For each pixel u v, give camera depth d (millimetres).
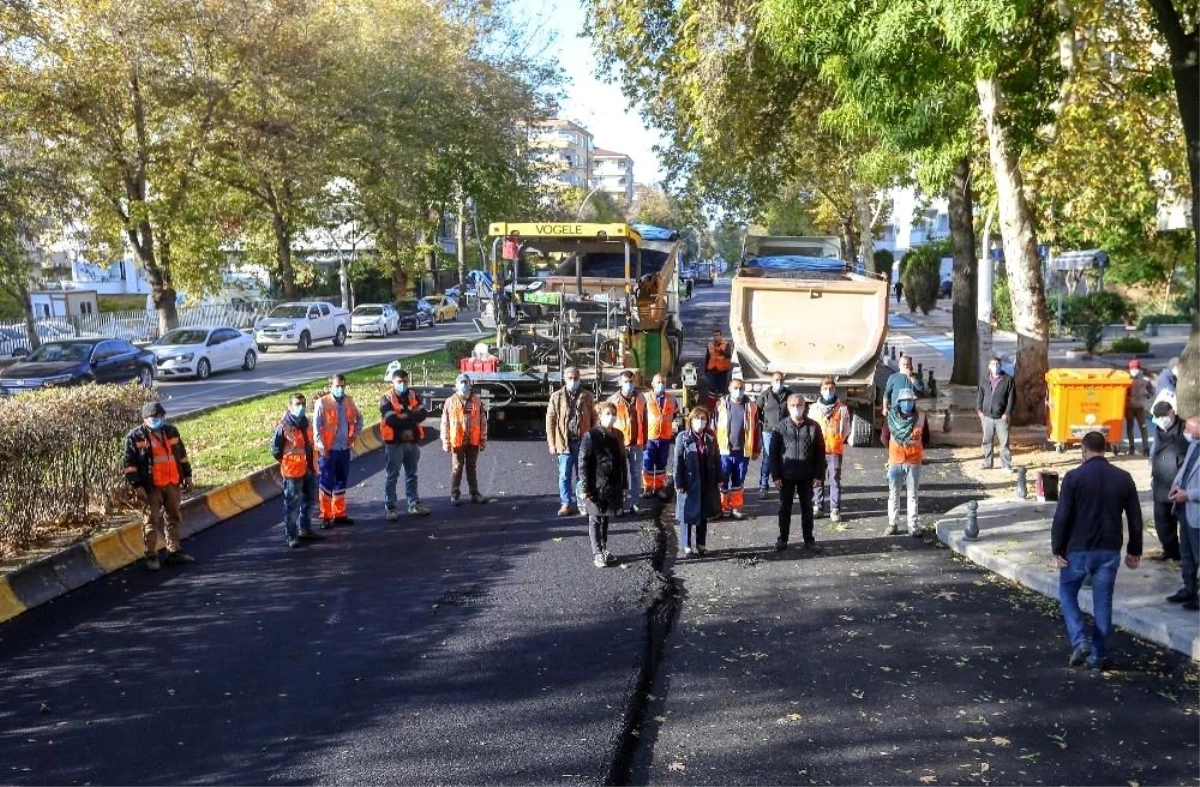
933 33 11648
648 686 7316
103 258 36750
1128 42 18312
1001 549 10523
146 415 10102
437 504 12859
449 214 64812
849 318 17141
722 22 20188
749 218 29203
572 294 17828
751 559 10664
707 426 10672
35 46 28391
